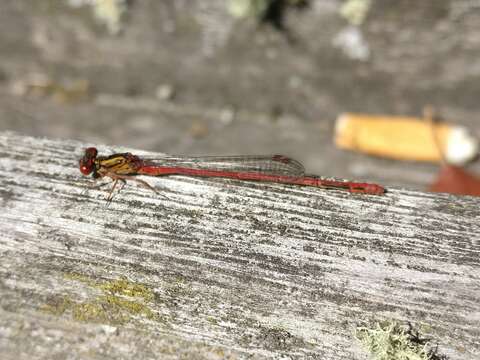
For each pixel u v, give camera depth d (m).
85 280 0.11
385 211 0.12
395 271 0.11
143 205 0.12
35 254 0.11
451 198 0.12
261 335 0.11
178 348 0.11
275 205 0.12
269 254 0.12
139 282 0.11
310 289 0.11
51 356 0.11
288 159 0.13
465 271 0.11
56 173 0.12
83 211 0.12
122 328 0.11
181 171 0.12
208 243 0.12
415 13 0.15
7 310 0.11
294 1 0.15
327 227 0.12
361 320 0.11
